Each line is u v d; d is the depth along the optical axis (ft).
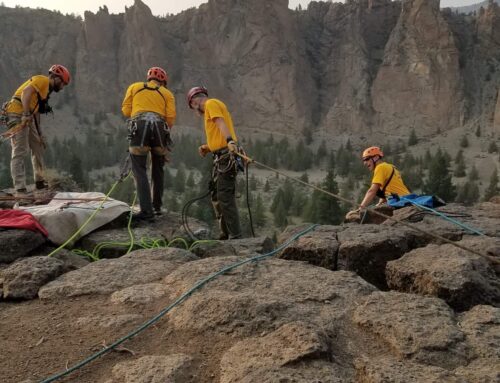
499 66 513.45
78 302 12.68
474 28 542.98
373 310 10.57
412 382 7.68
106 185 338.95
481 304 11.66
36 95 24.71
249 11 554.46
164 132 22.35
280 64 539.29
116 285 13.39
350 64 555.28
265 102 535.60
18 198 22.95
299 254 15.70
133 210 24.16
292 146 501.56
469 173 354.95
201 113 20.66
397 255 15.26
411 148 456.45
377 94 520.83
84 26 576.20
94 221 20.49
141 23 556.92
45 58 572.10
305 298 11.59
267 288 12.29
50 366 9.71
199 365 9.32
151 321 10.99
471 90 498.69
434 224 18.90
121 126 525.34
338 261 15.29
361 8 590.96
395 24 583.17
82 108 554.87
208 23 568.00
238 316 10.45
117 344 10.22
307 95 545.85
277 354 8.92
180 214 24.11
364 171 366.84
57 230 19.26
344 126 519.60
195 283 12.71
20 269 14.12
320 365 8.60
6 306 13.03
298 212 253.65
